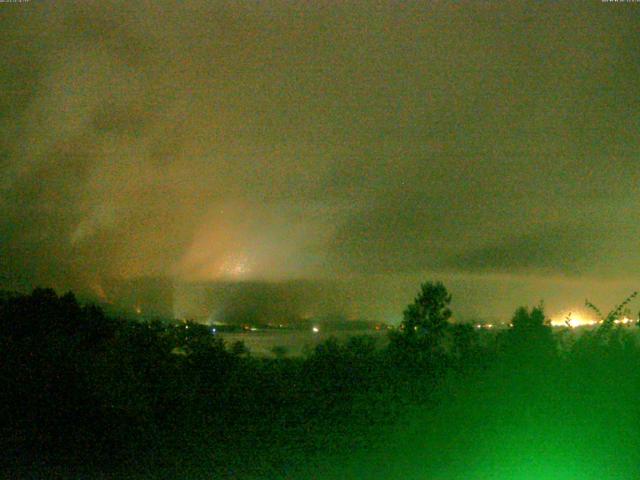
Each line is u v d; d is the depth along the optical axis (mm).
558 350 8086
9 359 10141
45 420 9594
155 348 9531
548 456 7191
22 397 9773
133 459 8734
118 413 9156
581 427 7152
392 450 8055
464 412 7723
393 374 8523
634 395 7184
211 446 8719
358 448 8219
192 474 8117
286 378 9016
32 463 8664
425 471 7684
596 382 7336
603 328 8062
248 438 8695
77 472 8320
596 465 7039
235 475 7965
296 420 8664
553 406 7309
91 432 9336
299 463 8219
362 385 8523
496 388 7660
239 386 9031
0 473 8242
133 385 9055
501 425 7469
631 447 7008
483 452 7512
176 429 9039
